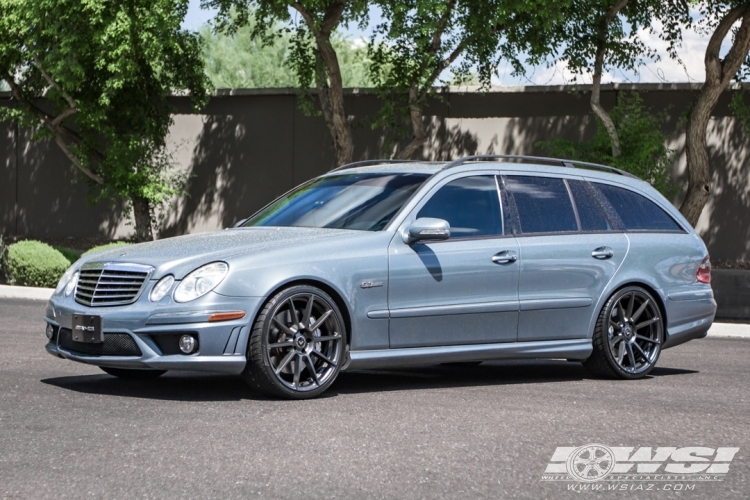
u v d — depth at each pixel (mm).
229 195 21641
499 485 4105
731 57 16516
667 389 7156
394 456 4586
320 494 3889
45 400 5906
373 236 6648
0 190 23359
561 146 17531
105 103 18094
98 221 22625
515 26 17562
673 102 18922
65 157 22797
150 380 7035
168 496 3828
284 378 6297
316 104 20875
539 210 7508
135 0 17219
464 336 6949
